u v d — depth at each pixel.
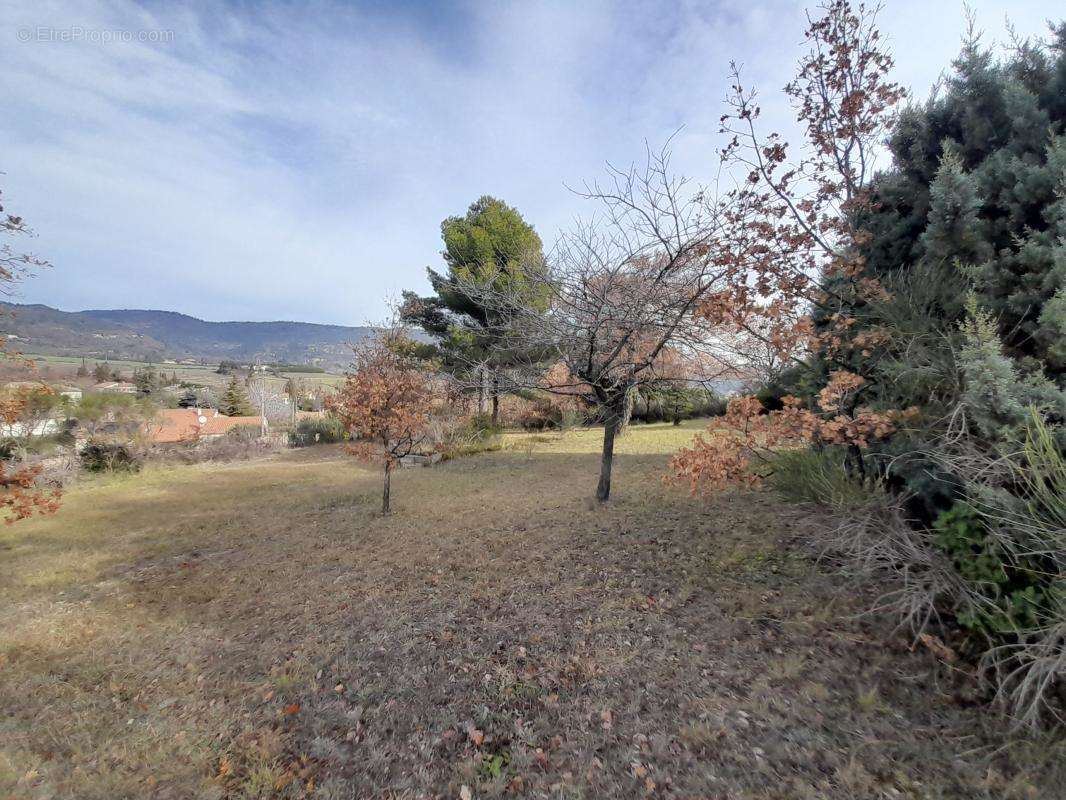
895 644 2.92
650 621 3.59
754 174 4.14
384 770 2.37
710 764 2.25
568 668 3.11
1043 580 2.31
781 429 3.39
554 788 2.21
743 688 2.76
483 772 2.33
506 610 3.99
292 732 2.68
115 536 7.53
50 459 13.31
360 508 8.62
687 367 7.50
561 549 5.34
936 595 2.71
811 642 3.08
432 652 3.41
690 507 6.37
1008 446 2.43
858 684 2.68
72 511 9.44
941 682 2.61
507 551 5.46
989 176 3.55
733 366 6.66
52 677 3.43
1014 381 2.57
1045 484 2.31
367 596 4.50
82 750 2.59
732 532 5.13
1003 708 2.32
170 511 9.20
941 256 3.64
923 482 2.98
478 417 17.17
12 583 5.51
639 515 6.34
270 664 3.43
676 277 6.04
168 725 2.80
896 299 3.68
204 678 3.33
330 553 6.00
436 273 18.02
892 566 2.92
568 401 12.71
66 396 13.54
